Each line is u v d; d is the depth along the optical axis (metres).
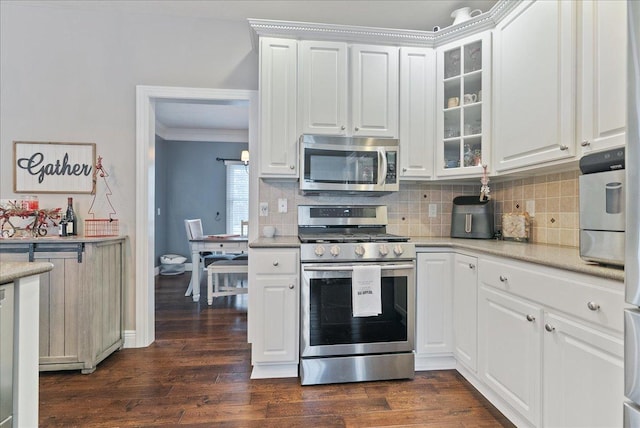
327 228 2.70
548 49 1.74
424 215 2.80
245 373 2.21
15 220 2.49
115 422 1.69
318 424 1.69
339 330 2.11
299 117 2.40
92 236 2.53
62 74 2.58
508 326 1.66
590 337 1.20
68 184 2.59
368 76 2.45
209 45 2.70
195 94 2.69
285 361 2.13
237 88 2.72
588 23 1.51
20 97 2.54
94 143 2.61
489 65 2.25
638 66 0.83
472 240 2.44
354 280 2.08
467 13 2.39
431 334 2.24
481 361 1.90
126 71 2.63
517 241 2.30
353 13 2.62
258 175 2.46
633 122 0.86
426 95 2.51
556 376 1.36
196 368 2.28
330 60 2.41
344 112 2.43
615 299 1.11
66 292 2.19
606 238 1.18
